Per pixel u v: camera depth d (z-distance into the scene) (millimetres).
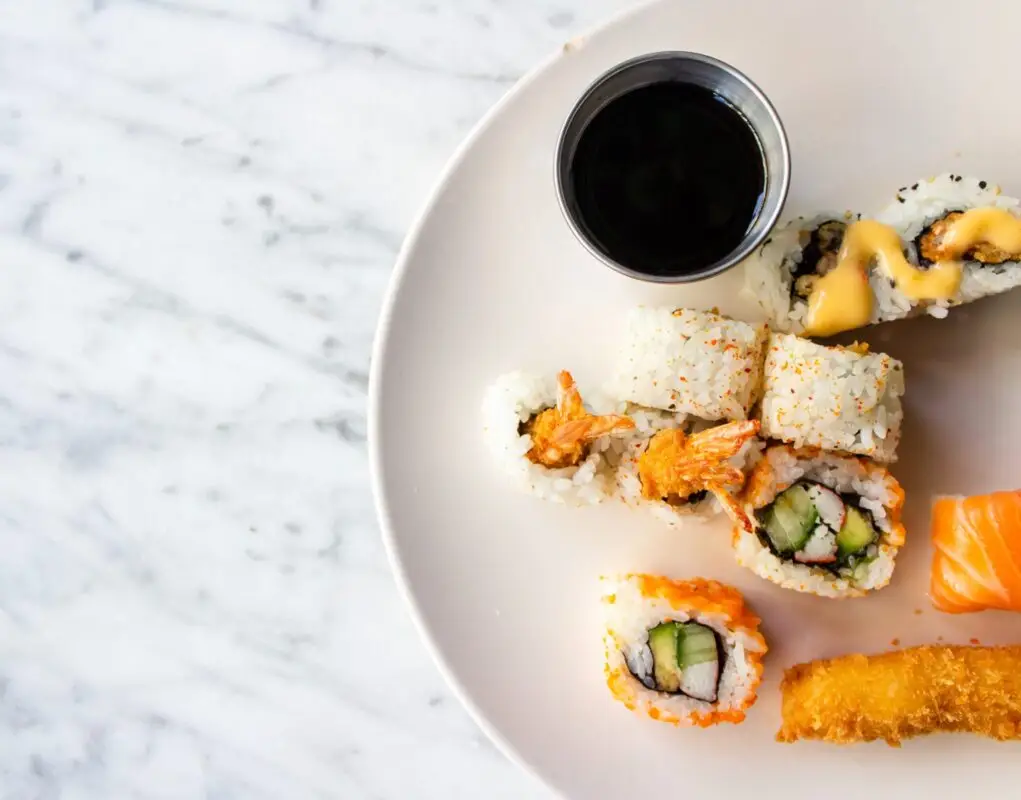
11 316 421
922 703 356
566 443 356
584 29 399
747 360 361
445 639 364
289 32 410
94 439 418
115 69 417
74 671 418
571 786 363
